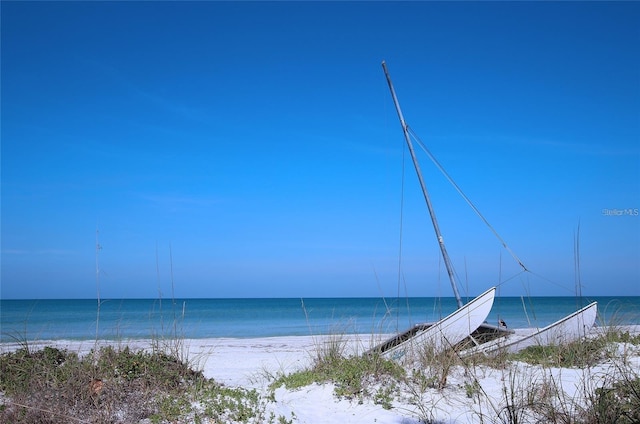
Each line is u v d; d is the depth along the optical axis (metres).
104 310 43.81
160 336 7.70
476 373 6.34
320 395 5.88
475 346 7.73
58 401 5.00
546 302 47.69
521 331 9.41
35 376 5.66
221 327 25.81
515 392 5.18
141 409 5.20
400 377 6.00
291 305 67.31
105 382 5.64
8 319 28.31
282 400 5.82
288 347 14.09
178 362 6.74
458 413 5.05
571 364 6.85
